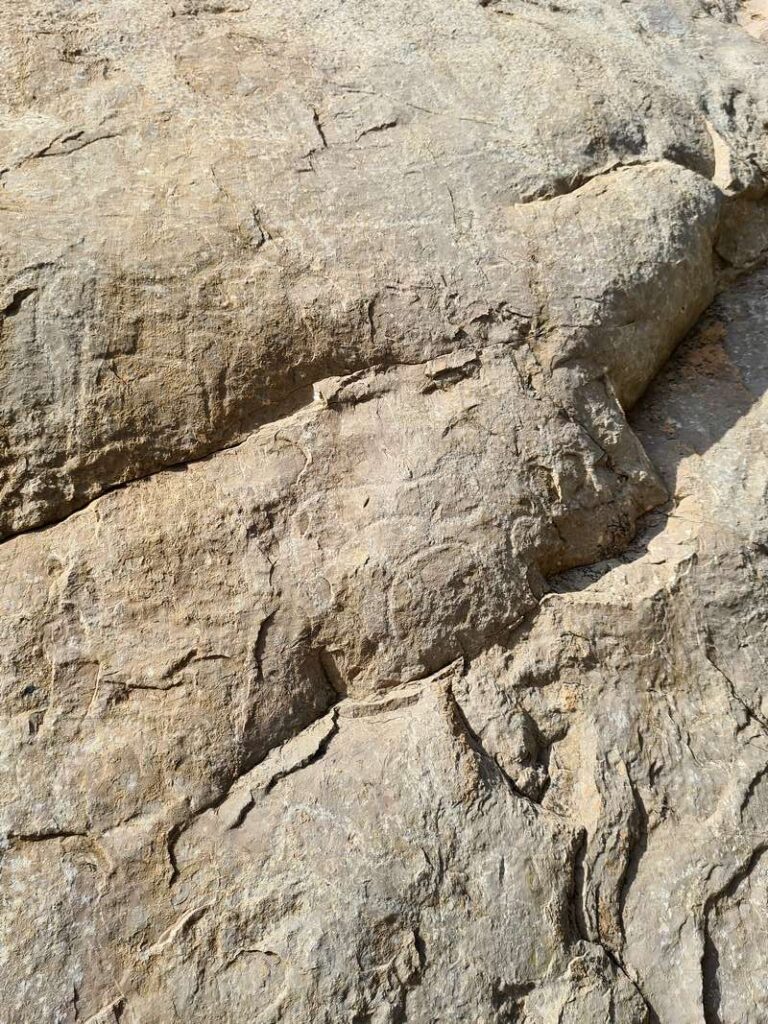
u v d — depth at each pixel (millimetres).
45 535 1900
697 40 3256
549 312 2271
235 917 1658
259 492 2002
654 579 2176
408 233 2262
